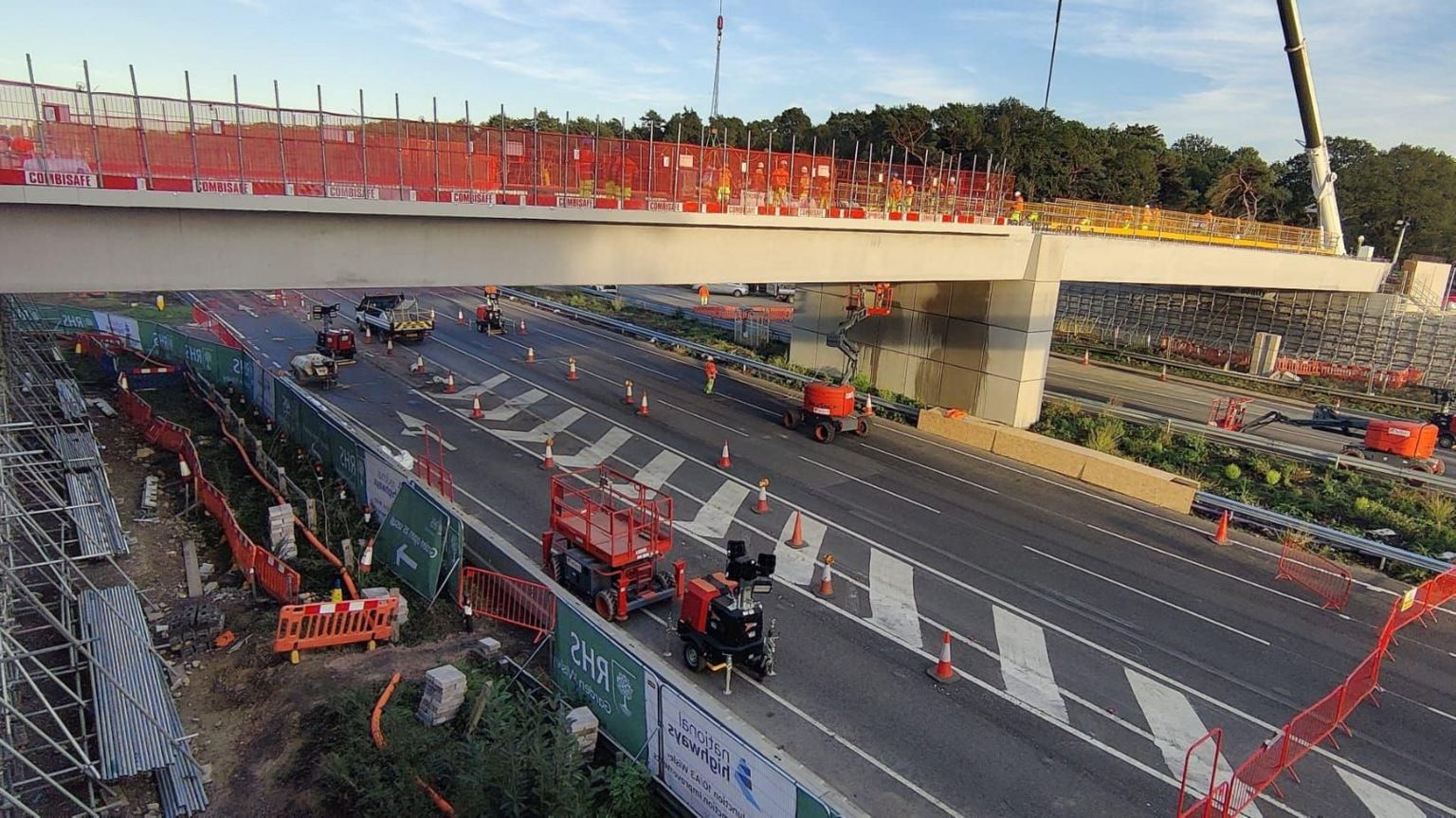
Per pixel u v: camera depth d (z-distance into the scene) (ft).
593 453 81.05
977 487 77.15
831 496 72.74
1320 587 59.26
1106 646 50.01
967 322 99.04
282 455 72.28
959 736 40.86
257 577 50.21
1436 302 168.14
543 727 35.35
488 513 64.90
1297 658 49.80
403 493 53.31
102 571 51.24
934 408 99.96
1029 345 93.66
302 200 52.34
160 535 57.16
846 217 81.56
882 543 63.36
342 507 61.87
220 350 92.53
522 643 45.83
